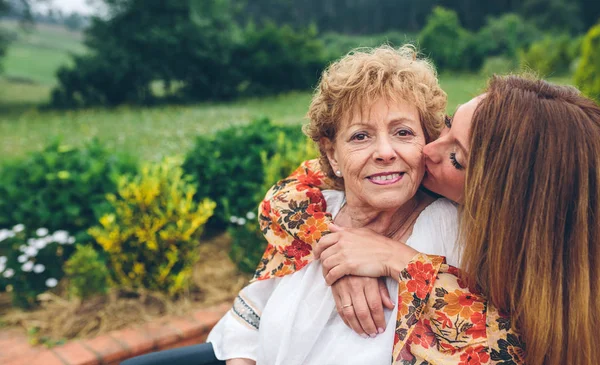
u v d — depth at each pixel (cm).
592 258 109
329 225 131
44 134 1052
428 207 131
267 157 386
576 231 108
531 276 109
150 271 298
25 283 303
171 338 266
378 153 117
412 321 117
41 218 333
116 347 255
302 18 4359
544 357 113
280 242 140
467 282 117
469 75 2178
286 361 130
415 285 118
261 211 147
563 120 108
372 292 121
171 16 1745
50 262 313
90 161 368
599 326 110
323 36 3659
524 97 112
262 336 136
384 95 118
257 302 146
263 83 1892
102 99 1691
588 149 107
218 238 393
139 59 1677
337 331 127
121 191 298
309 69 1906
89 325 276
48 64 3216
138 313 286
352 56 127
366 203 131
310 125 134
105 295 296
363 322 121
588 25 3719
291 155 324
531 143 109
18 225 312
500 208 111
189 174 390
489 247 112
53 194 343
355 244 124
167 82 1786
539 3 3581
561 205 108
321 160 142
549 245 108
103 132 1030
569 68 1934
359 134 121
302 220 136
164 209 302
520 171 109
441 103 126
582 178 107
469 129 115
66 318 282
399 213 134
